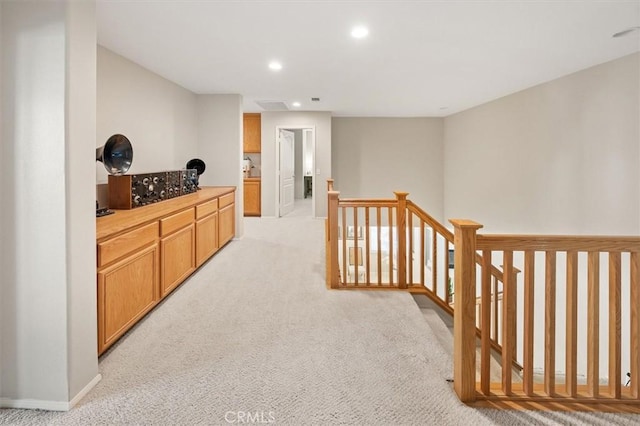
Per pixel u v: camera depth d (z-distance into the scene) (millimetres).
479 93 5617
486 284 1883
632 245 1829
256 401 1850
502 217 5996
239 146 5680
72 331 1818
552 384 1883
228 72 4371
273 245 5379
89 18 1907
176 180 4289
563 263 4578
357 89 5324
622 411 1786
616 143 3820
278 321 2809
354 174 8391
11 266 1796
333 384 2000
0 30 1740
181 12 2684
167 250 3178
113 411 1775
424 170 8367
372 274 7434
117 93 3688
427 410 1793
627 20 2848
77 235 1852
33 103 1748
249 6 2586
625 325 3814
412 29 3020
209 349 2377
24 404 1806
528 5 2586
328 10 2656
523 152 5395
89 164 1938
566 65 4059
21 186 1774
